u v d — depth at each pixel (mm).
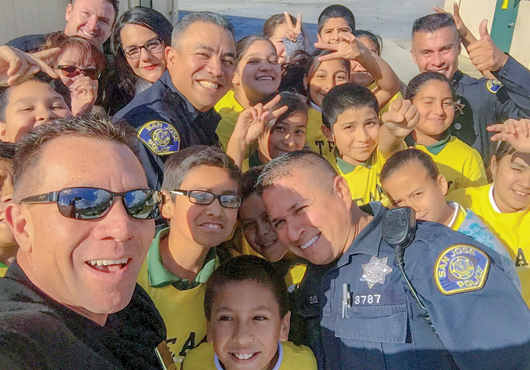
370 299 784
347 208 847
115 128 564
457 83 1758
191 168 862
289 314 855
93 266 532
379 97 1681
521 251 1215
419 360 750
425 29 1708
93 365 502
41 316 481
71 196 505
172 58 1238
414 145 1505
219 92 1249
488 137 1722
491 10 3861
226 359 807
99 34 1766
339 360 799
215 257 912
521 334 687
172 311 832
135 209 543
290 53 2008
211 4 7082
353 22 2127
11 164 695
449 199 1312
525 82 1559
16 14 2502
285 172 839
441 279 738
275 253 998
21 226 534
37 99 998
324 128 1438
